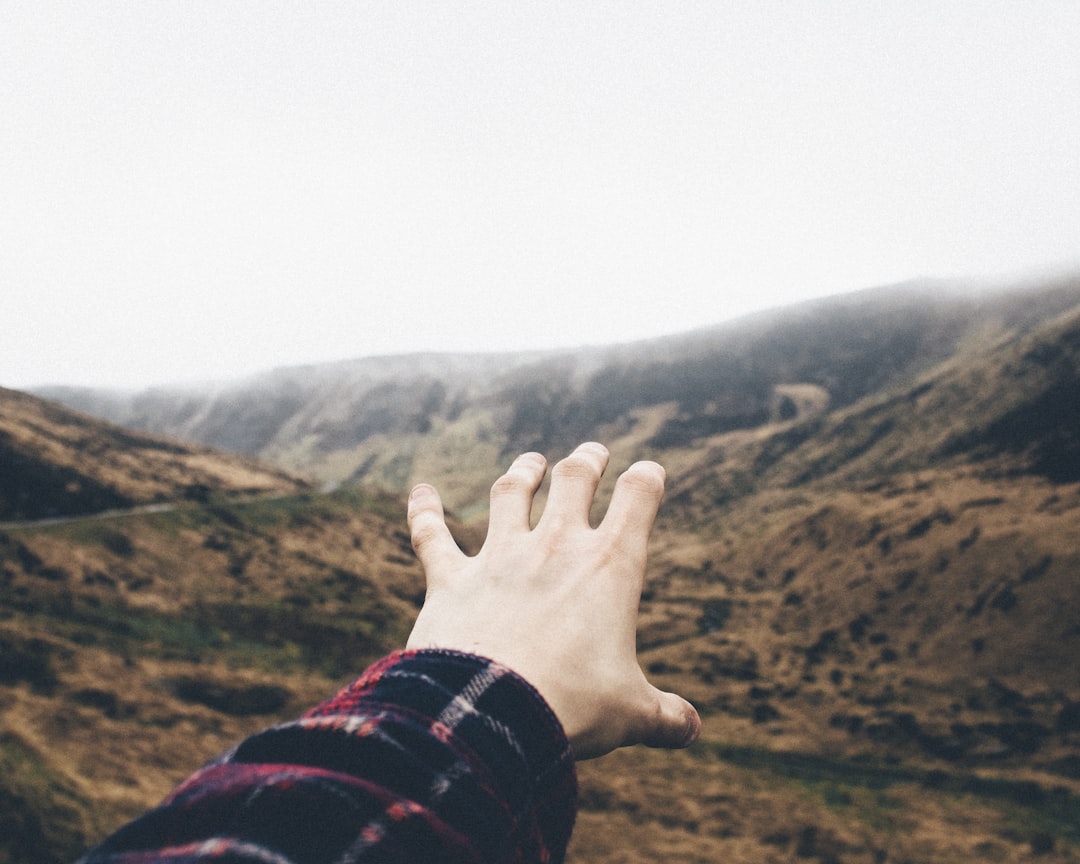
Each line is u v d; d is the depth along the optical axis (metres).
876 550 93.44
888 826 39.38
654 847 35.66
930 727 54.69
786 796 43.78
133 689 44.88
